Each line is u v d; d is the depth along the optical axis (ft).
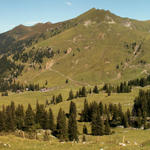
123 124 279.08
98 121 241.76
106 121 246.47
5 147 91.35
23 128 286.25
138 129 249.96
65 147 96.53
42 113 297.53
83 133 257.75
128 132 221.66
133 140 165.89
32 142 108.37
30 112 273.54
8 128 237.04
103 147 94.32
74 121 221.46
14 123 270.26
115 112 304.91
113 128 276.82
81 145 101.14
